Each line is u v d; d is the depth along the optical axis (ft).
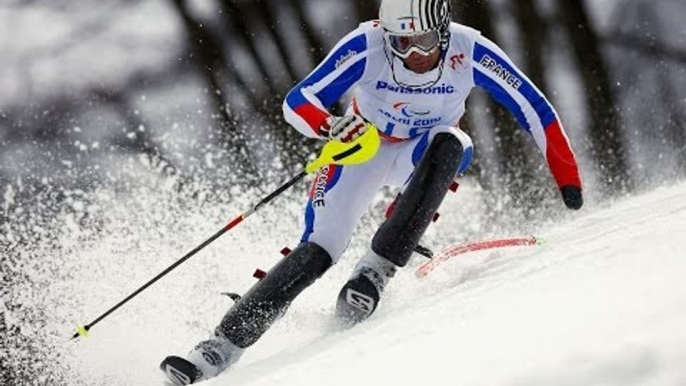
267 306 45.24
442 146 46.85
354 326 43.93
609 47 165.78
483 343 31.48
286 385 34.63
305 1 158.61
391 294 50.06
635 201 68.85
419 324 36.32
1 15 170.60
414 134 50.80
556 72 158.10
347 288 45.75
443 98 49.47
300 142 132.05
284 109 48.49
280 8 158.20
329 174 49.75
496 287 38.86
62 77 166.30
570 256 41.11
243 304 45.32
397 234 45.93
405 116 49.85
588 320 30.07
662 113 161.99
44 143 156.56
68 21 171.22
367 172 50.21
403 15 45.52
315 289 60.90
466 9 150.20
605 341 28.02
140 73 165.17
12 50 168.04
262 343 49.03
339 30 157.99
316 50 157.48
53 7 172.24
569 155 49.34
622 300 30.83
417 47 46.37
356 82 48.96
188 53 164.66
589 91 157.89
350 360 34.81
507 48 155.22
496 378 28.32
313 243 47.57
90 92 164.14
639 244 37.50
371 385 31.45
